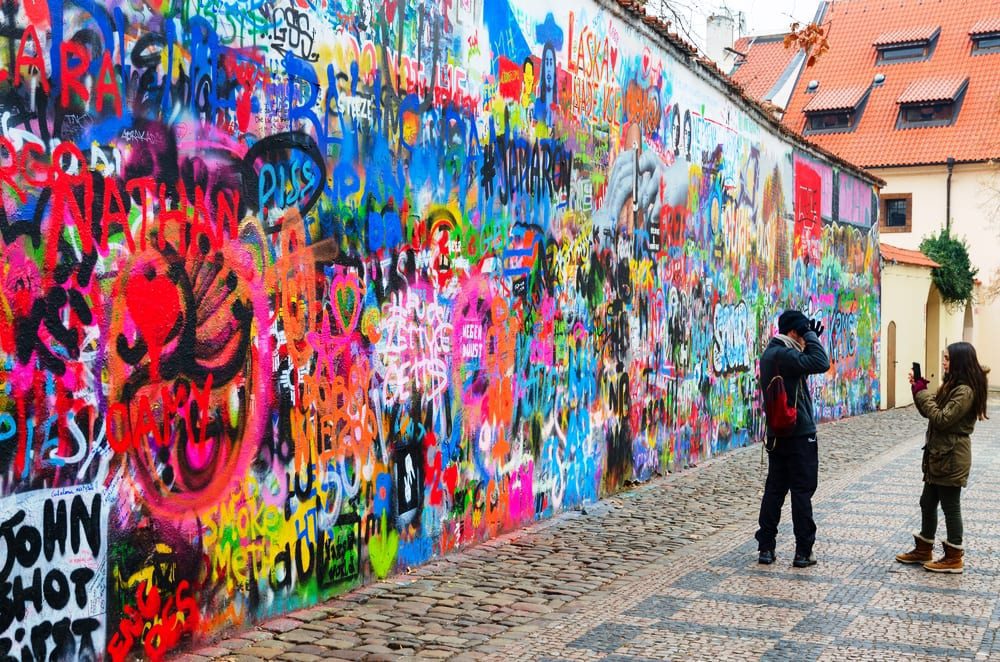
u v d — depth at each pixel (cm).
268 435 609
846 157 4259
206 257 557
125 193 502
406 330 752
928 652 573
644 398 1242
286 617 620
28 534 451
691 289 1400
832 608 673
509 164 906
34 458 454
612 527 952
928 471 790
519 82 921
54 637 464
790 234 1906
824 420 2184
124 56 502
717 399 1516
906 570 790
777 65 4709
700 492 1169
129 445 507
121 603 502
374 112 711
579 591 711
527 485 951
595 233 1093
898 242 4188
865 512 1057
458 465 827
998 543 895
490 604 670
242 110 584
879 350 2623
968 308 3722
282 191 618
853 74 4506
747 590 721
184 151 541
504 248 899
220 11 567
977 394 771
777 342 813
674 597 698
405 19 747
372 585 708
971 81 4262
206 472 559
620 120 1152
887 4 4675
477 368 855
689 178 1386
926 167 4106
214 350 563
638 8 1169
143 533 516
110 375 494
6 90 438
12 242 442
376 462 717
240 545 587
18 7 444
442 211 798
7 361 440
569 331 1034
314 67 647
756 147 1697
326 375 661
